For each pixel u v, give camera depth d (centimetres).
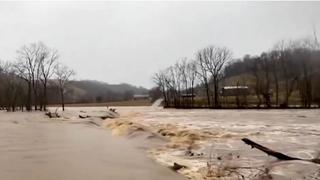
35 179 1631
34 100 12188
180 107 13188
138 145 2733
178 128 4059
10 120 6016
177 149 2527
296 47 10269
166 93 14412
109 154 2338
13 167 1889
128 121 4856
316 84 9700
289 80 11662
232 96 13738
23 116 7456
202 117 6712
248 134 3394
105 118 6550
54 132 3831
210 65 12462
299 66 10175
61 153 2367
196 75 14625
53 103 16588
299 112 7888
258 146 1944
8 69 13200
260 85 11106
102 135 3494
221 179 1606
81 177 1675
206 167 1852
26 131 3947
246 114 7569
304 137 3133
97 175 1714
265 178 1551
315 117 6138
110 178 1661
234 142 2789
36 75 11425
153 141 2894
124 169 1850
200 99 13875
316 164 1667
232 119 5953
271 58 11019
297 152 2298
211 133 3506
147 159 2148
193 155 2266
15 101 12031
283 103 10200
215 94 12112
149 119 6256
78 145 2758
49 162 2039
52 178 1652
